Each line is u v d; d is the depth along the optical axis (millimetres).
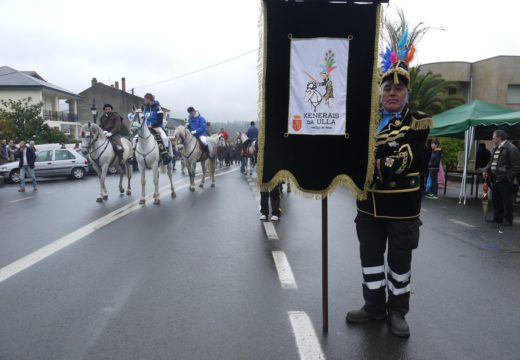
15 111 30875
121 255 5992
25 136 29172
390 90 3480
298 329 3695
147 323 3814
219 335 3590
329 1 3350
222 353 3295
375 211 3604
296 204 10922
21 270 5316
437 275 5254
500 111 12281
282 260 5777
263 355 3266
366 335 3592
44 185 17078
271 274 5195
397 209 3523
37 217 9086
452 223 8875
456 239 7309
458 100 26422
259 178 3498
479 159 14359
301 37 3387
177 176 20062
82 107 54688
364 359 3209
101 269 5355
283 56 3406
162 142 11250
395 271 3641
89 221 8469
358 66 3404
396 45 3543
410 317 3979
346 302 4316
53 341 3480
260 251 6242
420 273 5336
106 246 6480
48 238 7031
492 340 3529
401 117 3477
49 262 5656
